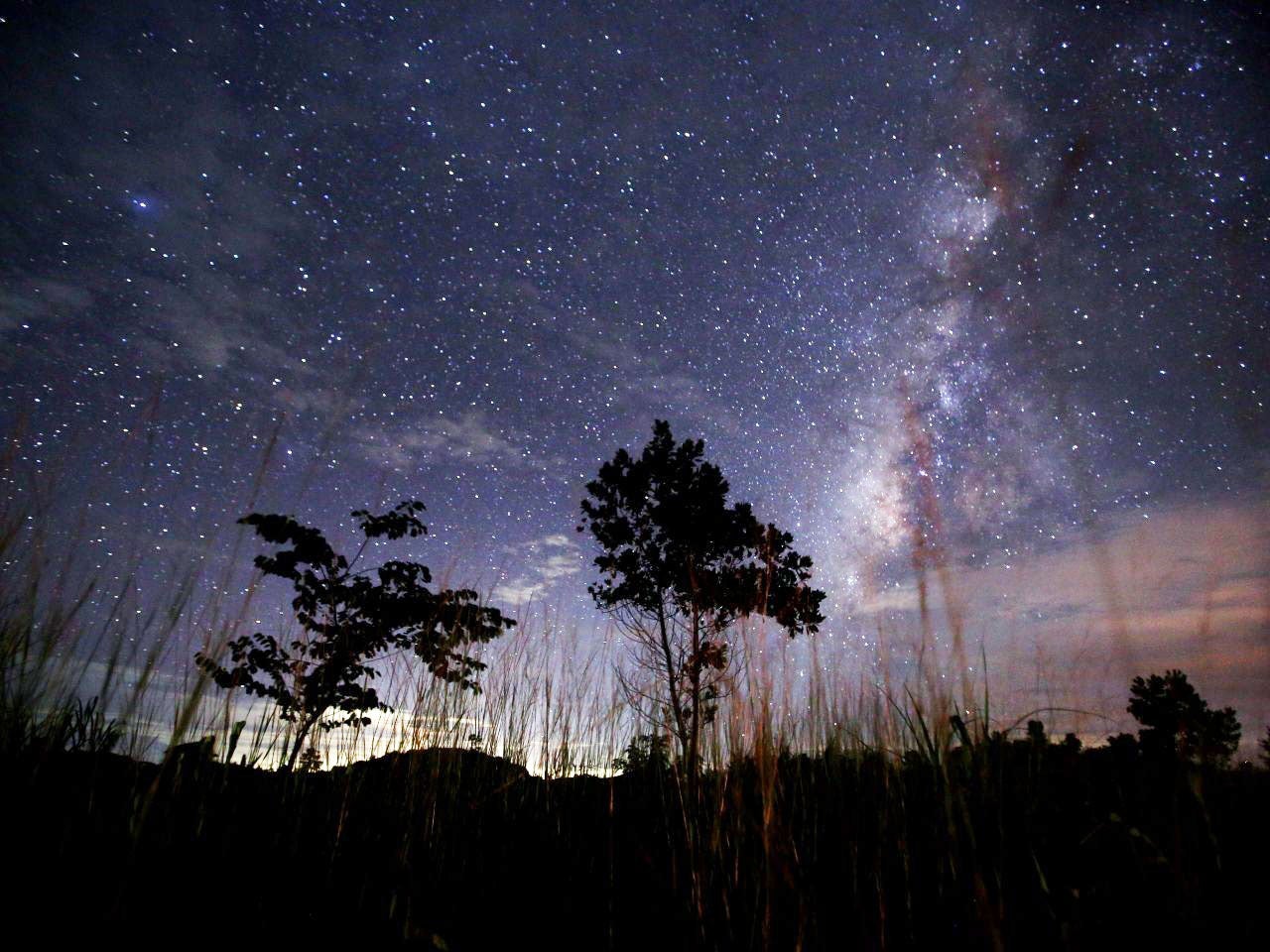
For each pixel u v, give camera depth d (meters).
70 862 1.61
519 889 2.28
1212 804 1.79
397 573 3.86
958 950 1.57
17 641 1.78
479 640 3.45
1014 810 1.88
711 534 5.66
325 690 3.48
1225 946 1.33
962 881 1.67
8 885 1.48
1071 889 1.58
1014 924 1.48
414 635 3.62
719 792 2.28
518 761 3.16
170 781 2.07
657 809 2.96
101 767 2.05
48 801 1.78
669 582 5.77
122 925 1.45
